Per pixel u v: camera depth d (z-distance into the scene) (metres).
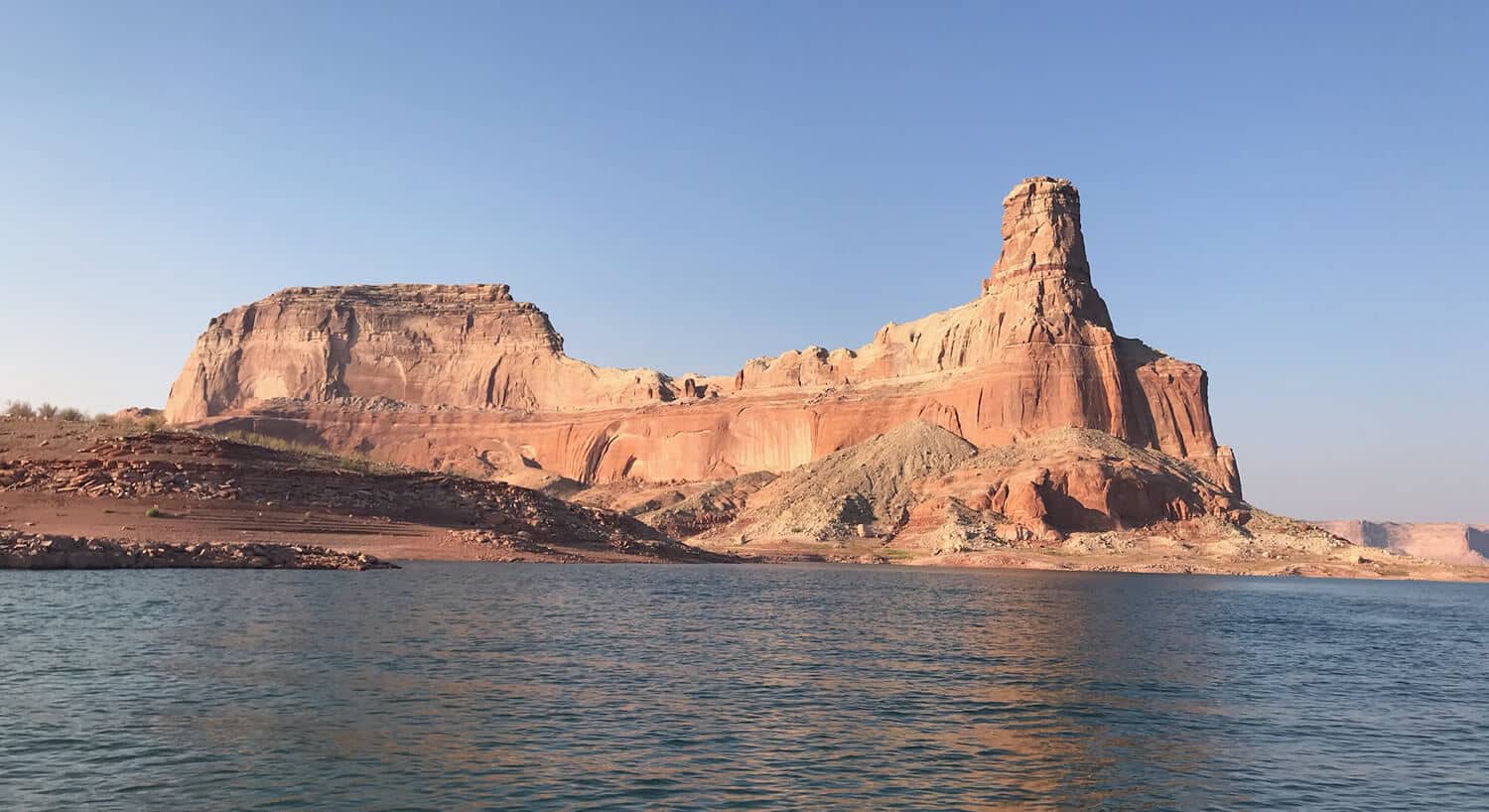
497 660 40.78
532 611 58.34
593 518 136.25
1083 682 42.00
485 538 106.88
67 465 95.81
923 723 32.94
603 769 26.03
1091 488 180.62
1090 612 74.94
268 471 103.50
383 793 23.47
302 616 50.12
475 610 56.84
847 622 62.44
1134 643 56.19
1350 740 33.06
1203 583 126.50
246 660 37.97
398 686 34.59
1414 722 36.59
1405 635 67.62
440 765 25.72
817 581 106.38
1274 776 28.14
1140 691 40.53
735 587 90.25
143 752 25.75
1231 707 38.00
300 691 33.06
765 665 43.41
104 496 91.19
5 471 94.00
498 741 28.27
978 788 25.84
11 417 113.50
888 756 28.50
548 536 119.00
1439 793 26.95
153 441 103.62
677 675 39.69
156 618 47.19
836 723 32.41
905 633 57.41
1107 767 28.30
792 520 195.75
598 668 40.28
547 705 32.94
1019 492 180.25
